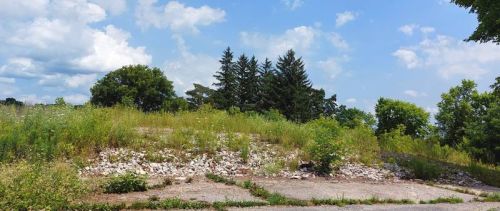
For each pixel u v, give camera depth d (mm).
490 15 17531
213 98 69188
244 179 10945
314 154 12586
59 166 9086
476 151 35594
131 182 9039
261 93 68750
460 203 9703
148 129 14906
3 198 6766
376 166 13719
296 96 63031
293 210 8086
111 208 7504
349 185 11016
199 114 17797
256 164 12367
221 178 10570
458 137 47250
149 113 17984
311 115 64562
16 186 7039
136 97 60875
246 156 12648
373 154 15039
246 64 72500
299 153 13773
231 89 71375
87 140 12242
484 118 36469
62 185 7688
